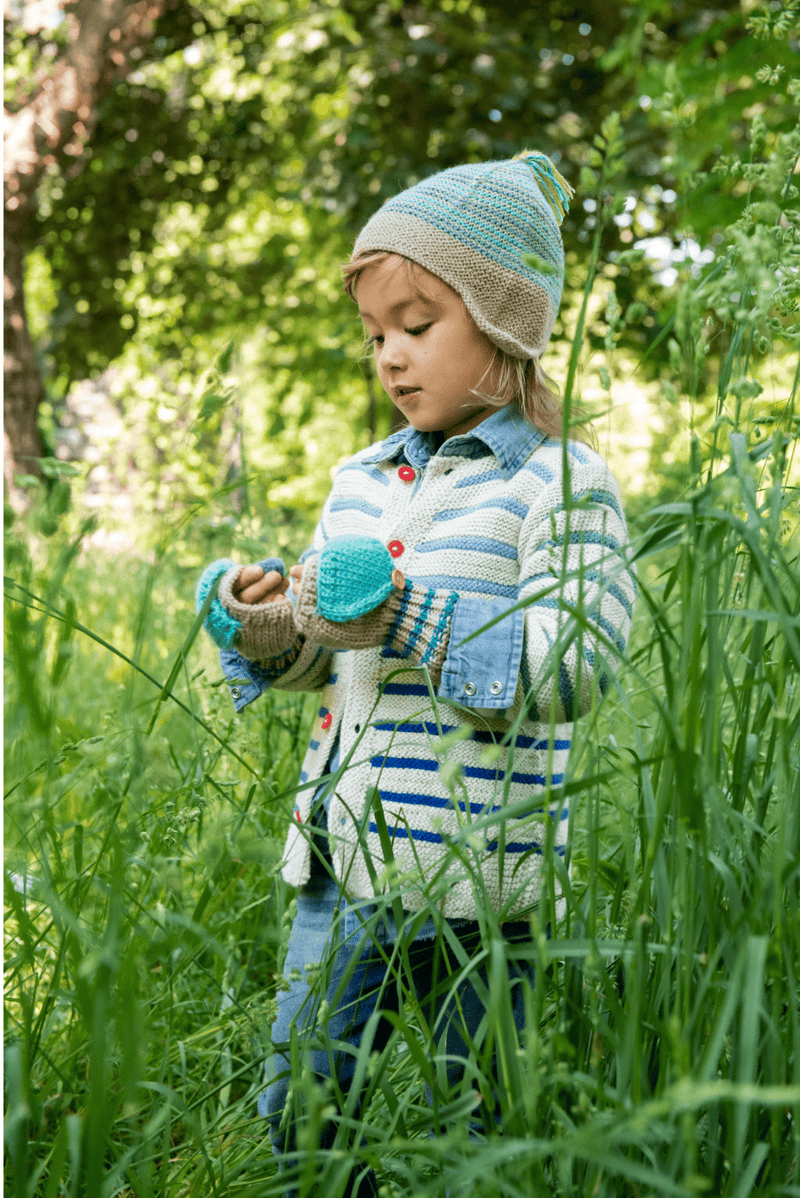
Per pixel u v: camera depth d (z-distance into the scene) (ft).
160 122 28.86
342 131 25.98
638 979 3.45
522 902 4.71
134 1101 3.20
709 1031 3.67
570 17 25.11
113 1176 3.71
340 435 39.55
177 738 6.79
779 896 3.27
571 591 4.73
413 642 4.64
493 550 5.03
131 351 31.45
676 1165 3.24
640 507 12.16
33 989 4.58
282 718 8.11
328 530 5.70
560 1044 3.32
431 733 4.88
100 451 11.84
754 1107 3.59
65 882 4.72
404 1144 3.19
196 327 31.58
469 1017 4.81
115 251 30.48
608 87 23.62
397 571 4.68
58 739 6.02
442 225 5.10
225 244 33.81
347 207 25.36
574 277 22.70
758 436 4.29
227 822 5.15
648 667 5.49
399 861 4.33
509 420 5.34
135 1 23.61
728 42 21.27
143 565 12.61
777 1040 3.33
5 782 4.84
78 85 23.36
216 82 29.17
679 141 3.82
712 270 4.22
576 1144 2.77
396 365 5.25
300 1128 4.09
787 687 4.18
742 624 4.37
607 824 5.73
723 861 3.78
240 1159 5.15
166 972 5.67
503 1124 3.59
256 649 5.24
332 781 4.38
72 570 11.80
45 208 28.99
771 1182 3.49
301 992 4.96
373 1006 4.95
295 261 32.40
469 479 5.24
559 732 5.06
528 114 24.39
